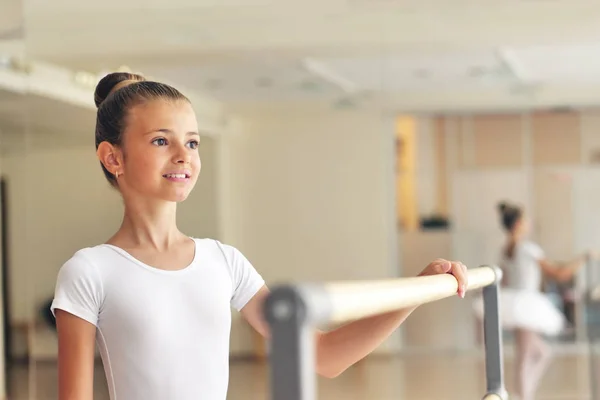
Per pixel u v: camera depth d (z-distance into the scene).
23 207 8.12
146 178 1.49
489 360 1.72
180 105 1.53
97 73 7.22
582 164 11.98
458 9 7.01
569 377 9.06
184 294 1.49
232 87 10.70
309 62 9.20
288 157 12.59
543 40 7.02
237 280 1.60
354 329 1.59
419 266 12.40
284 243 12.64
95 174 7.86
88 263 1.46
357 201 12.50
